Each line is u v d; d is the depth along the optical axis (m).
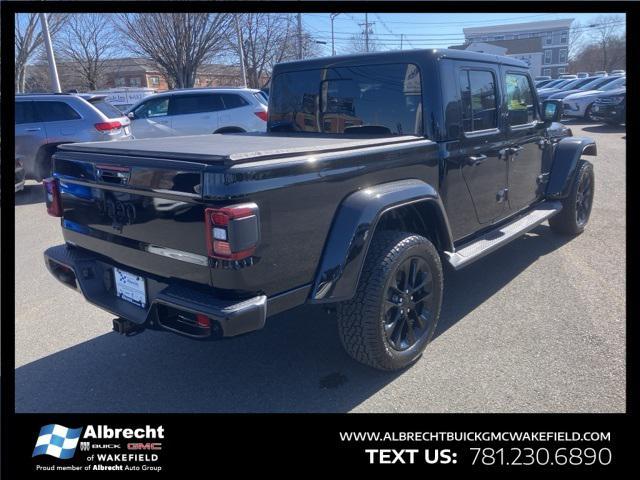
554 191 5.58
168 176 2.67
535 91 5.21
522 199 5.11
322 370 3.54
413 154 3.52
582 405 3.09
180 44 24.50
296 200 2.76
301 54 32.66
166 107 11.77
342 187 3.02
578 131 17.47
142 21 24.14
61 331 4.26
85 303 4.85
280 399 3.25
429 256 3.45
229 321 2.52
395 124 4.02
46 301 4.90
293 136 4.20
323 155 2.92
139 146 3.28
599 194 8.19
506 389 3.24
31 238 7.14
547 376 3.35
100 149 3.22
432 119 3.79
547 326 3.99
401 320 3.39
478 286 4.80
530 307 4.32
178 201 2.66
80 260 3.40
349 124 4.29
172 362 3.73
